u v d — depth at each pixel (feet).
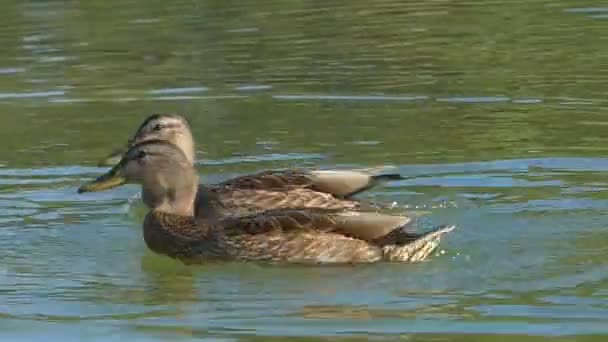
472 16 85.25
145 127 58.95
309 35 81.10
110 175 51.31
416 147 59.88
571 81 69.26
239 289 44.80
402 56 75.72
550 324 40.06
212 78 73.00
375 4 89.71
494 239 48.11
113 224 52.54
